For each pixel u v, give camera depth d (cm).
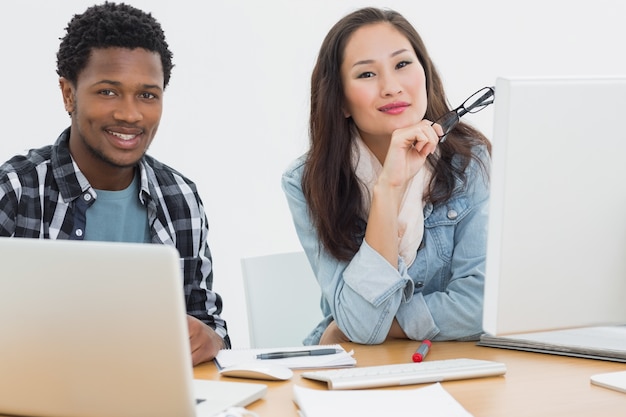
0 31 337
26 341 138
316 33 375
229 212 374
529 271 151
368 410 145
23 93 343
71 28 202
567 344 188
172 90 362
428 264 223
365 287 205
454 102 392
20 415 144
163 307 132
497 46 394
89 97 200
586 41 400
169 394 136
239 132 372
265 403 156
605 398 156
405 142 207
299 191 229
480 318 207
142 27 201
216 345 190
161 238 219
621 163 152
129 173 216
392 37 219
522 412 148
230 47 367
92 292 134
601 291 156
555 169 149
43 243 135
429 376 165
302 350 191
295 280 250
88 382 138
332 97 223
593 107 149
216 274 375
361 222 225
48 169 212
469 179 226
